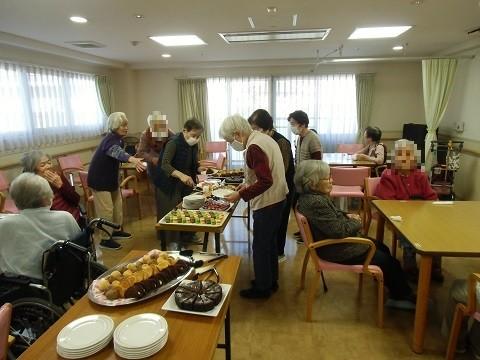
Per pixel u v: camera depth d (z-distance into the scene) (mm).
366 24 3662
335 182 3811
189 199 2348
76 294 1816
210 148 6422
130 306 1195
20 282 1582
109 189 3410
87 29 3746
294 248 3455
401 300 2361
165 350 984
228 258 1555
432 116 5164
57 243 1612
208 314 1130
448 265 3002
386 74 6531
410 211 2414
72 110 5605
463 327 1887
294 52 5484
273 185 2232
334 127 6762
